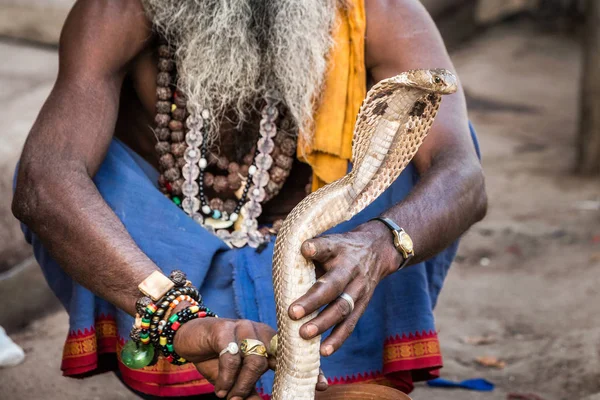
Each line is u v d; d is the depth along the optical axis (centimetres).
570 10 1262
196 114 277
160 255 267
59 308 458
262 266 273
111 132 262
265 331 204
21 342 413
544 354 398
